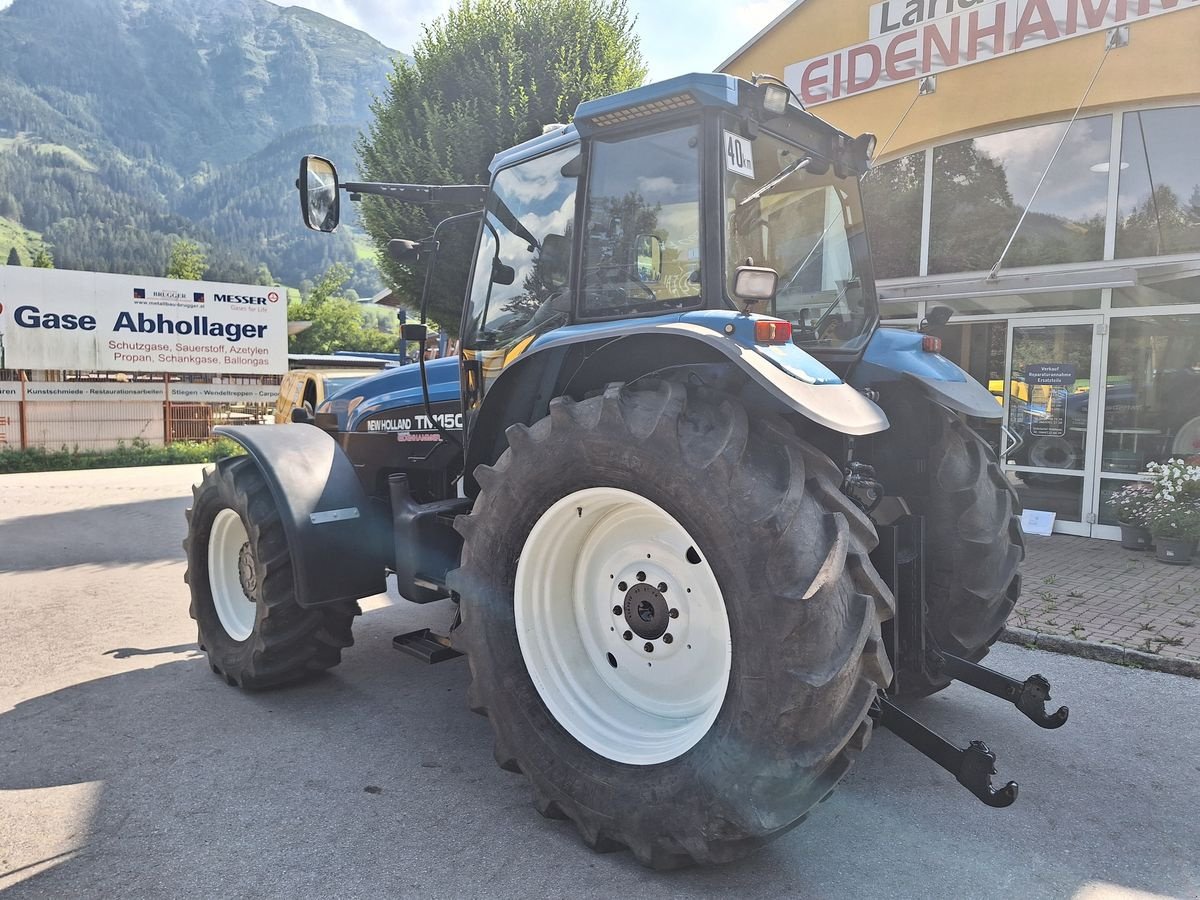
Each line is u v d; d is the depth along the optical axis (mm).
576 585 2844
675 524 2531
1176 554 6473
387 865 2469
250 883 2377
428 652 3520
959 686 4016
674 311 2762
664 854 2373
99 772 3098
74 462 17141
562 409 2555
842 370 3301
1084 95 7223
